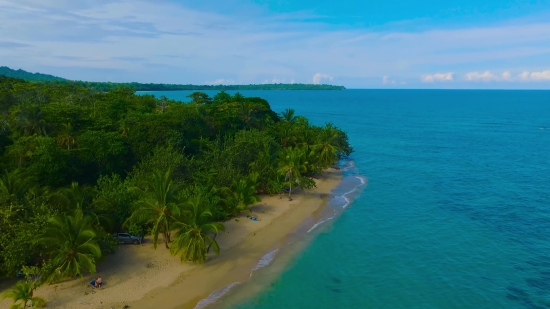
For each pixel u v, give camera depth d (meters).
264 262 36.72
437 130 140.88
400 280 34.12
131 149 55.84
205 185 48.31
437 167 79.44
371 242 41.91
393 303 30.73
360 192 60.84
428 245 41.28
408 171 75.81
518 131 137.12
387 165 81.44
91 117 63.16
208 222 38.88
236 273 34.44
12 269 29.05
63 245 29.89
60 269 29.86
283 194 57.97
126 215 39.06
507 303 30.84
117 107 75.75
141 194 39.56
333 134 82.69
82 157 49.50
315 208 52.47
